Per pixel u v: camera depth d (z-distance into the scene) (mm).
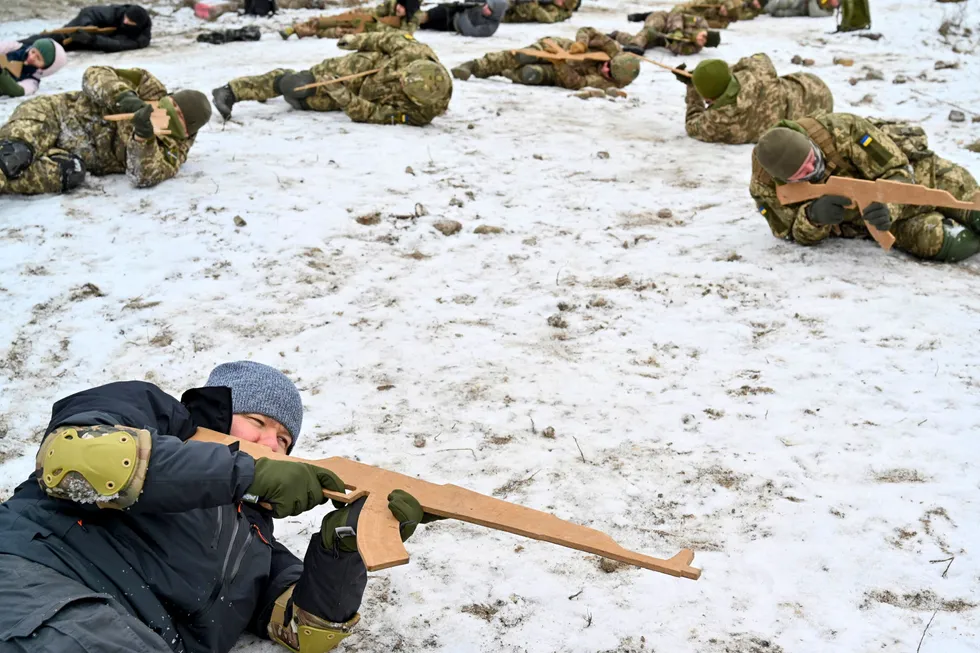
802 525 3445
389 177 7508
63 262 5812
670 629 2891
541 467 3828
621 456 3922
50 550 2182
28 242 6059
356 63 9180
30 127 6793
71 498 2123
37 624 1958
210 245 6105
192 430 2553
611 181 7676
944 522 3473
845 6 15352
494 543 3328
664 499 3621
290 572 2771
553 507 3553
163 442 2219
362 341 4957
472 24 15000
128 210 6621
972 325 5094
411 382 4555
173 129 6824
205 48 13891
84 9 13719
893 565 3227
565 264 5977
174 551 2346
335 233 6371
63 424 2240
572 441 4035
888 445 3994
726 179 7766
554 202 7125
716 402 4367
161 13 17562
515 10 16969
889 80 11953
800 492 3668
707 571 3178
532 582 3098
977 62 13023
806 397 4395
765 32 15977
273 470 2273
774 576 3166
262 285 5605
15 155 6578
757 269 5863
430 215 6723
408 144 8430
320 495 2311
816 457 3912
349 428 4129
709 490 3680
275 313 5262
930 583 3141
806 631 2904
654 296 5520
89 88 6992
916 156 5973
